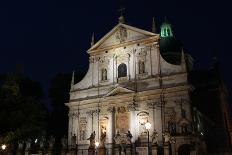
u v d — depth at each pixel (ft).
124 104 176.96
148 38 180.24
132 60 182.39
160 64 174.91
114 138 169.48
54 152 154.30
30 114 178.91
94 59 195.11
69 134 187.62
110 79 185.98
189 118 158.71
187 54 223.92
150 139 163.02
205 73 218.59
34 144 173.99
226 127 207.41
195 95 209.67
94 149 138.92
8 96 175.52
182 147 150.41
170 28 238.68
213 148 191.83
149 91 171.22
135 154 141.79
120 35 188.55
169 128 158.92
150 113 168.96
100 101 184.44
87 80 193.67
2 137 167.02
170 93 167.32
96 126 181.68
